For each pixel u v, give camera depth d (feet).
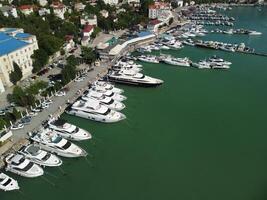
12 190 260.21
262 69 515.50
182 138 335.06
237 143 327.88
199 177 280.31
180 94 428.15
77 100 389.80
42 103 375.45
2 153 292.20
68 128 324.39
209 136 338.95
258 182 274.98
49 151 303.48
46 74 458.50
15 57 422.41
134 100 409.69
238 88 447.42
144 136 336.70
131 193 261.03
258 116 376.48
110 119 353.10
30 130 327.06
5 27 556.10
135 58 536.42
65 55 533.96
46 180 274.36
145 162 298.35
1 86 398.42
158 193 261.44
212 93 432.25
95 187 267.59
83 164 293.84
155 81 441.68
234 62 545.03
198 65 514.68
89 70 474.49
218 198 256.93
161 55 554.05
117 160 299.79
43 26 605.73
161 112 382.83
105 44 545.44
